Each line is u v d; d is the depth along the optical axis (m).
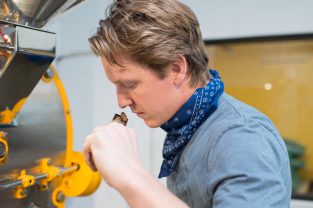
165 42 0.57
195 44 0.63
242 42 2.07
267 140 0.57
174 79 0.62
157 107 0.63
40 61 0.88
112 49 0.57
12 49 0.80
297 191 2.00
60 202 1.16
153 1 0.60
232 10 2.05
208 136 0.64
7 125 0.98
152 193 0.48
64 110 1.20
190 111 0.66
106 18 0.62
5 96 0.89
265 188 0.51
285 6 1.96
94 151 0.53
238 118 0.62
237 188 0.52
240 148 0.55
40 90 1.11
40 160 1.11
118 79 0.60
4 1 0.77
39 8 0.83
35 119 1.09
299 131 2.04
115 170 0.50
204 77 0.67
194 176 0.65
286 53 2.03
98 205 2.29
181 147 0.71
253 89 2.11
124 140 0.54
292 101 2.04
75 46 2.36
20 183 1.00
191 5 2.14
